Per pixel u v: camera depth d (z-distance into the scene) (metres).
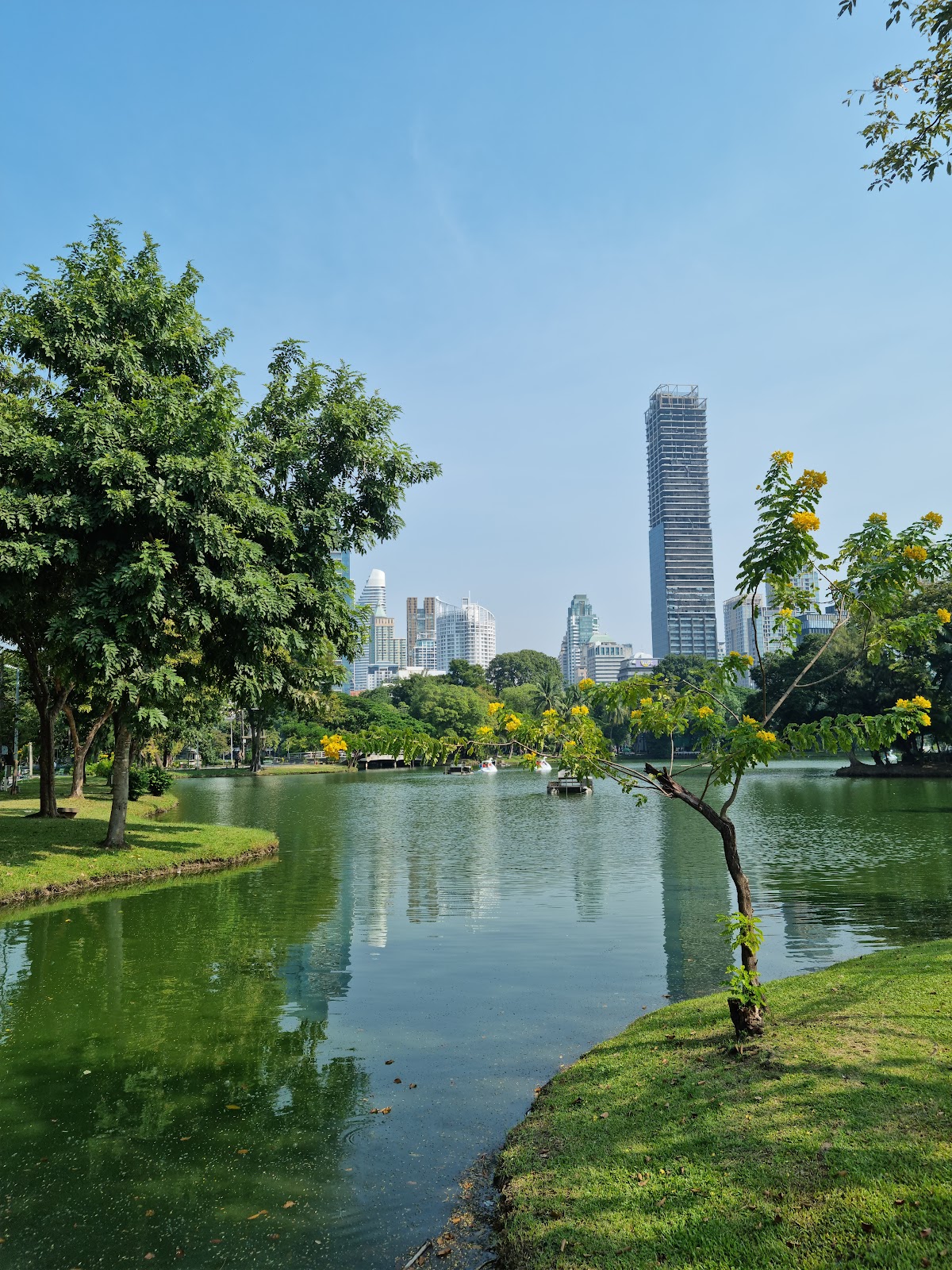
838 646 59.03
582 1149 5.09
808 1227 3.86
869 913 13.47
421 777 84.62
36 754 67.50
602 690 7.39
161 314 18.86
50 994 9.76
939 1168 4.16
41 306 17.30
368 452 19.64
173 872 19.44
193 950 11.85
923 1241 3.63
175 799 41.44
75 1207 5.05
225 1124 6.18
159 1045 7.94
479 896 16.16
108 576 15.96
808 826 28.31
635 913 14.19
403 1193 5.12
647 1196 4.39
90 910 14.95
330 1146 5.79
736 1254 3.76
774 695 62.59
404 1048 7.74
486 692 139.75
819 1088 5.30
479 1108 6.36
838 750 6.23
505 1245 4.32
